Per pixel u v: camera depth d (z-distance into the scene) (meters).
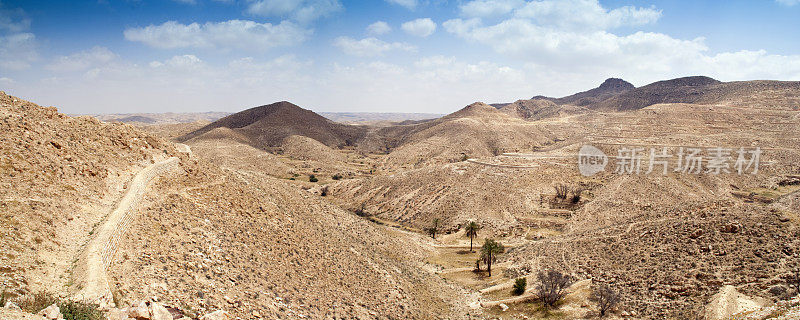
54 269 19.36
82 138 34.97
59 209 24.44
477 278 60.38
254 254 33.22
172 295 21.50
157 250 25.95
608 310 41.81
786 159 109.81
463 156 168.38
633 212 82.31
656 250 50.44
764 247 41.91
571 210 93.12
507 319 43.50
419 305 41.31
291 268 34.91
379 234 70.88
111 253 22.41
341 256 44.59
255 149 174.50
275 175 150.00
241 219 38.56
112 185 31.11
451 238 87.06
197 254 28.11
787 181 100.06
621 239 57.38
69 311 15.38
